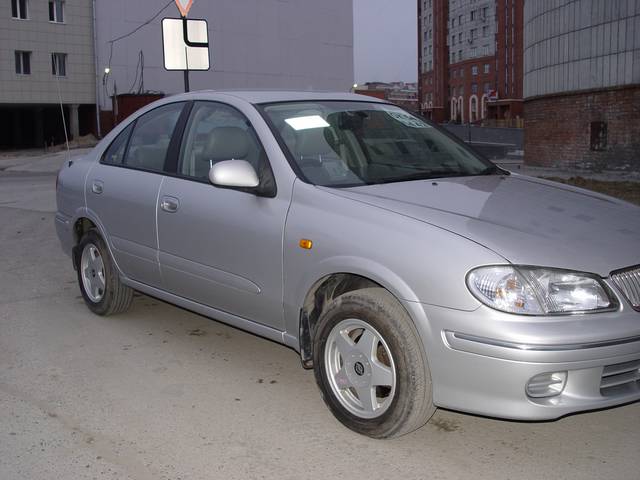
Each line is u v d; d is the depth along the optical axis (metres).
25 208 12.91
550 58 20.47
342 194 3.80
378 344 3.52
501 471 3.29
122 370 4.60
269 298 4.07
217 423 3.81
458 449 3.51
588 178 17.30
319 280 3.77
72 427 3.77
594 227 3.58
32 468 3.34
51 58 42.56
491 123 80.12
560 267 3.17
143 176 5.07
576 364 3.07
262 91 4.80
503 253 3.18
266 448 3.53
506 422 3.81
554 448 3.52
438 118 103.56
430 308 3.24
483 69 93.06
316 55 54.75
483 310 3.10
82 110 45.44
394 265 3.37
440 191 3.96
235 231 4.21
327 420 3.84
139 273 5.17
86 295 5.81
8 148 47.09
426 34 107.81
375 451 3.48
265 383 4.38
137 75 45.25
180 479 3.24
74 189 5.81
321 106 4.68
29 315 5.84
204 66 10.22
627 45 17.33
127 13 44.50
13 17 41.22
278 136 4.21
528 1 22.14
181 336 5.28
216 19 48.34
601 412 3.94
